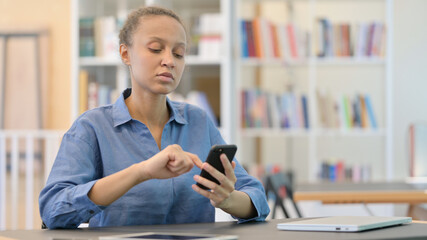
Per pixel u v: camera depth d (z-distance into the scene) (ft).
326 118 14.66
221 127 13.35
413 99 15.57
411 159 12.51
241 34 14.66
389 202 8.66
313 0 15.08
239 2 15.69
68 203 4.50
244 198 4.88
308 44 14.79
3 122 14.65
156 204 5.07
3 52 14.75
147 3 13.38
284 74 16.62
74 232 4.26
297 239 3.66
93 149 5.09
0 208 13.88
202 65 13.76
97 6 13.78
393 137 15.58
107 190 4.43
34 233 4.23
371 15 16.56
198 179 4.48
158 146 5.33
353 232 3.93
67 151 4.97
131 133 5.25
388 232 3.93
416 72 15.56
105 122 5.21
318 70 16.71
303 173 16.94
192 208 5.24
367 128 14.66
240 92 14.74
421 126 12.61
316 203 15.06
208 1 13.66
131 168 4.42
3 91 14.71
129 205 5.01
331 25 14.75
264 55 14.66
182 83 13.84
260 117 14.73
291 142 16.94
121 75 13.41
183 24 5.19
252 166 14.89
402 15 15.66
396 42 15.65
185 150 5.47
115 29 13.39
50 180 4.81
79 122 5.14
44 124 14.58
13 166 13.96
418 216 10.50
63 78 14.60
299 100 14.80
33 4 14.74
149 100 5.26
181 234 3.82
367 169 14.73
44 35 14.67
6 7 14.80
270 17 17.01
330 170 14.78
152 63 4.98
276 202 10.66
